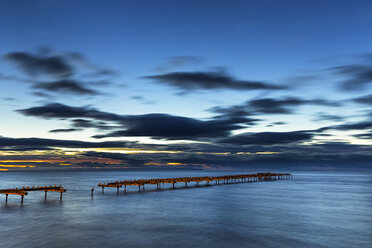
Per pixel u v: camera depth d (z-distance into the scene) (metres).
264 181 168.88
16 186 126.88
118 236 33.22
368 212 50.06
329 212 49.84
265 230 36.22
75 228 36.97
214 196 75.94
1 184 142.75
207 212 49.34
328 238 32.56
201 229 36.66
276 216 45.81
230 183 144.12
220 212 49.41
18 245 29.73
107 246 29.47
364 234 34.34
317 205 58.75
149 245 29.83
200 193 84.69
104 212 49.06
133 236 33.22
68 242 30.75
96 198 70.31
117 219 42.84
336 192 90.56
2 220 42.09
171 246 29.48
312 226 38.47
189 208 53.88
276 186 120.44
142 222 40.75
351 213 49.03
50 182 161.00
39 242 30.75
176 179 112.81
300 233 34.75
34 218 43.66
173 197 72.94
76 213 48.03
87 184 138.62
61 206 56.19
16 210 51.22
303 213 48.75
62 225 38.69
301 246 29.58
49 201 64.12
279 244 30.27
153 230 36.03
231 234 34.19
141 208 53.78
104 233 34.47
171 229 36.53
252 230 36.16
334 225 39.16
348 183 147.75
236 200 66.88
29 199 68.00
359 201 66.06
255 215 46.56
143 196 75.38
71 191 91.75
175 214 47.22
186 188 105.38
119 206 56.28
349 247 29.34
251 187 112.75
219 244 30.25
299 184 137.12
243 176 171.75
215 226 38.38
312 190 98.44
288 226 38.50
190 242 30.91
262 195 79.56
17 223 40.00
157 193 84.12
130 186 119.06
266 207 55.59
